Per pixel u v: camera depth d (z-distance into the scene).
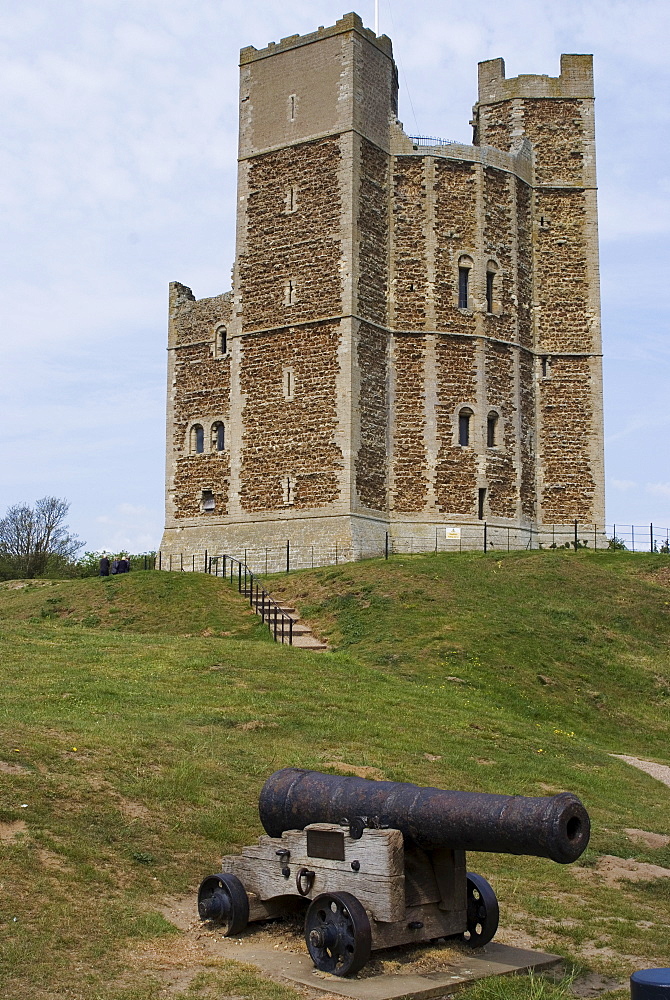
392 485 43.72
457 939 12.24
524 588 35.47
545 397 47.06
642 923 13.73
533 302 47.44
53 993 10.25
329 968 11.16
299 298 43.69
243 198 45.47
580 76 48.56
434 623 31.41
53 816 13.98
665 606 35.28
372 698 23.59
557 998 10.72
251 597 35.00
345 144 43.19
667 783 21.86
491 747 21.41
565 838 10.06
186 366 46.97
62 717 18.58
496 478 44.78
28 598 38.16
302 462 42.91
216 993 10.51
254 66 45.72
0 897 11.84
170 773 16.23
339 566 38.19
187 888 13.27
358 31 43.78
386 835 11.16
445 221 45.03
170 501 46.72
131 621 33.78
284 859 12.01
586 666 30.22
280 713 21.27
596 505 46.66
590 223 47.84
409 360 44.22
